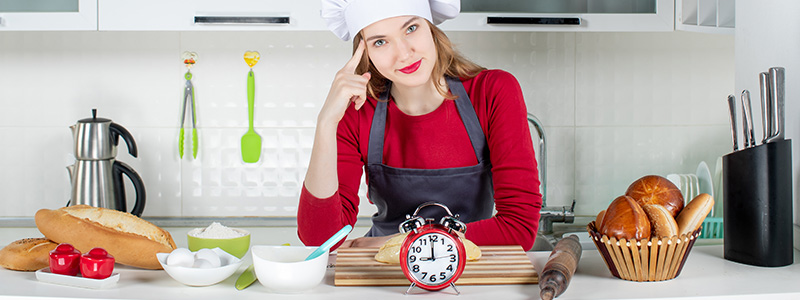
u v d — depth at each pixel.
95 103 2.25
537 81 2.30
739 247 1.12
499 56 2.29
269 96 2.27
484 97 1.39
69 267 1.00
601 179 2.34
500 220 1.28
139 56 2.25
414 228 0.99
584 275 1.05
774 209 1.08
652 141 2.33
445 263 0.95
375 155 1.46
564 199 2.34
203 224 2.21
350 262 1.05
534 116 2.11
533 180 1.31
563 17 1.94
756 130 1.35
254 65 2.25
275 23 1.92
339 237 0.98
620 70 2.30
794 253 1.20
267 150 2.29
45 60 2.24
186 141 2.28
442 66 1.38
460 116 1.42
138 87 2.26
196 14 1.92
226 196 2.30
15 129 2.26
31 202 2.28
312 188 1.26
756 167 1.09
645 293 0.95
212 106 2.27
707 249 1.23
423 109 1.44
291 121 2.28
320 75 2.27
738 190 1.11
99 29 1.93
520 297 0.94
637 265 1.00
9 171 2.27
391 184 1.48
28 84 2.25
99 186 2.07
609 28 1.97
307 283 0.95
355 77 1.22
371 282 0.99
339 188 1.43
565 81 2.30
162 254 1.02
